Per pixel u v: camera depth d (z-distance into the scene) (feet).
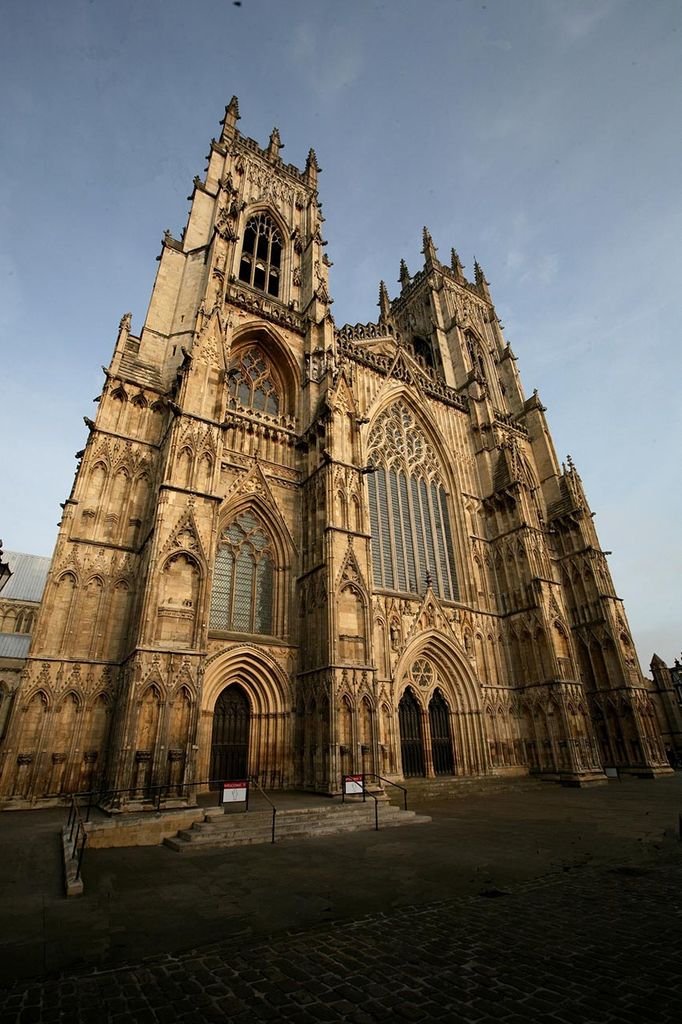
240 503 124.06
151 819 67.51
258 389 149.07
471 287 277.64
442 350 229.25
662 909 37.40
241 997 25.38
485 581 165.17
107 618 97.45
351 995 25.45
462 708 139.03
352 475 128.67
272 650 112.57
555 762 137.49
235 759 103.35
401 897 41.32
